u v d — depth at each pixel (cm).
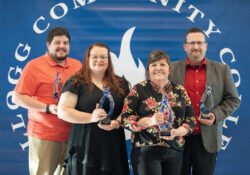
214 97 253
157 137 214
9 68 343
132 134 227
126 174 228
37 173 261
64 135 262
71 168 223
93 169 218
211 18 344
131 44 346
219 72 258
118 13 345
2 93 343
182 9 345
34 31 345
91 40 346
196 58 254
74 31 346
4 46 344
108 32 346
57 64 266
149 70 223
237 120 342
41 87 260
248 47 344
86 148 217
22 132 342
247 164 343
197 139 254
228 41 344
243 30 345
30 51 344
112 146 221
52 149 261
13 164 342
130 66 346
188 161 256
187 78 262
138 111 221
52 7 345
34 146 264
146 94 221
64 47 260
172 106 221
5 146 342
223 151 343
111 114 221
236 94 258
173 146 217
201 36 253
